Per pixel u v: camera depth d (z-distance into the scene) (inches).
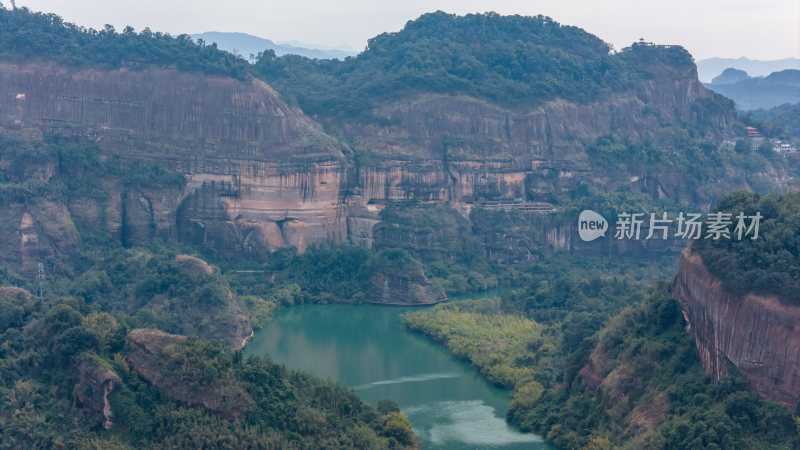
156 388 5516.7
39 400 5629.9
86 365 5610.2
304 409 5615.2
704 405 5251.0
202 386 5423.2
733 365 5270.7
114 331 6018.7
